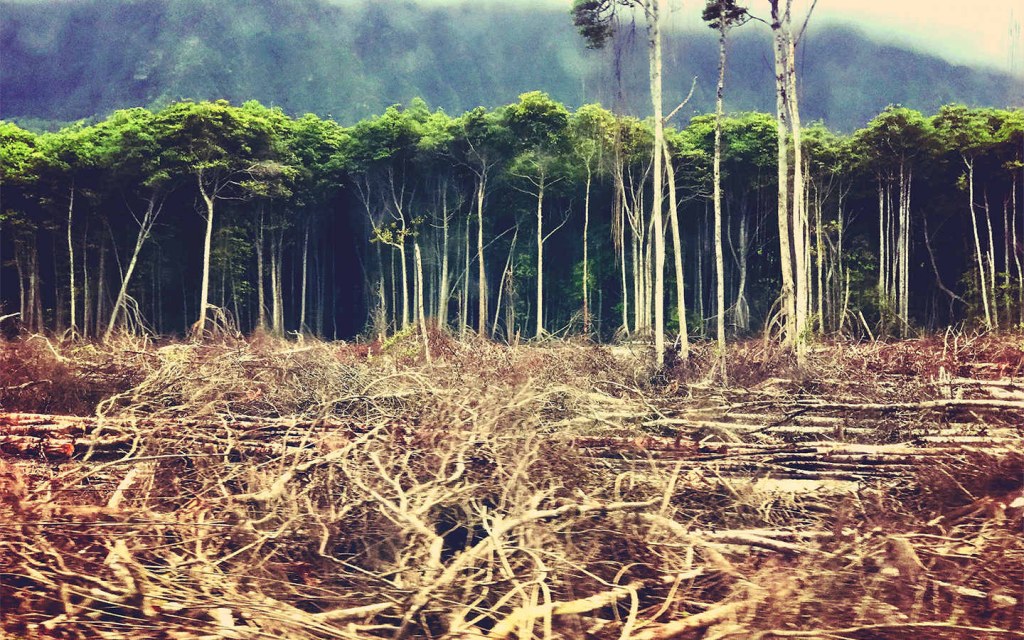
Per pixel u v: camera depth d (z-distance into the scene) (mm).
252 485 5816
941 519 5590
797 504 6199
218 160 36156
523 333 45438
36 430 7785
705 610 4270
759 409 10070
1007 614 4035
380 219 44281
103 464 5992
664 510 5398
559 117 41562
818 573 4383
